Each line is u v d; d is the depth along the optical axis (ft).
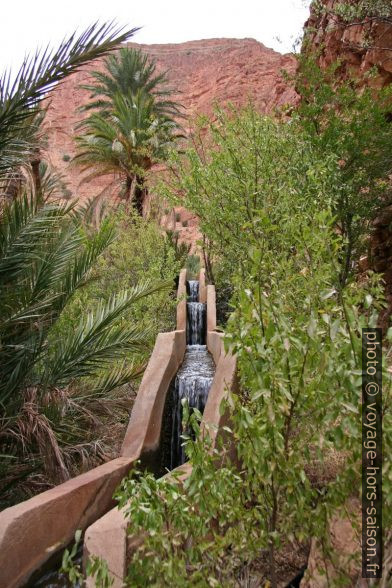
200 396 21.76
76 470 15.34
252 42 192.24
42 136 16.58
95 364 17.07
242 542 7.09
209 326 37.24
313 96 31.86
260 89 134.31
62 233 17.03
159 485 6.82
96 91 77.71
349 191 27.66
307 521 6.95
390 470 5.92
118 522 11.17
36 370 16.56
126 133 61.62
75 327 19.63
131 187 61.11
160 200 45.47
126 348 17.38
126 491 6.89
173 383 22.03
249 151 27.86
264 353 6.36
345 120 30.83
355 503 8.24
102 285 35.22
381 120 28.81
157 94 77.87
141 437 17.20
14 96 11.68
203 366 26.25
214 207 28.43
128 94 73.20
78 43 11.49
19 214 14.66
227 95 137.69
